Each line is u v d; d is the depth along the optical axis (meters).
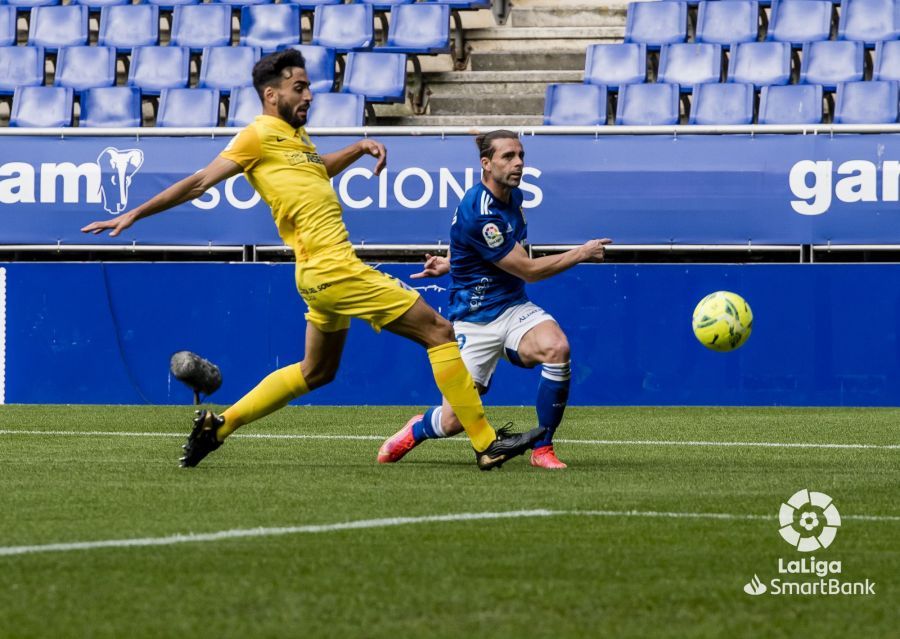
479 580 8.83
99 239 30.28
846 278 29.06
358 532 10.75
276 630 7.46
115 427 23.69
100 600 8.20
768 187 29.23
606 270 29.47
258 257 33.91
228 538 10.44
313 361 15.97
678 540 10.42
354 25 40.66
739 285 29.28
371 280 15.32
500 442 15.70
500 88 42.12
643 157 29.52
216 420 16.02
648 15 40.91
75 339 30.27
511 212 16.45
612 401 29.52
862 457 18.19
